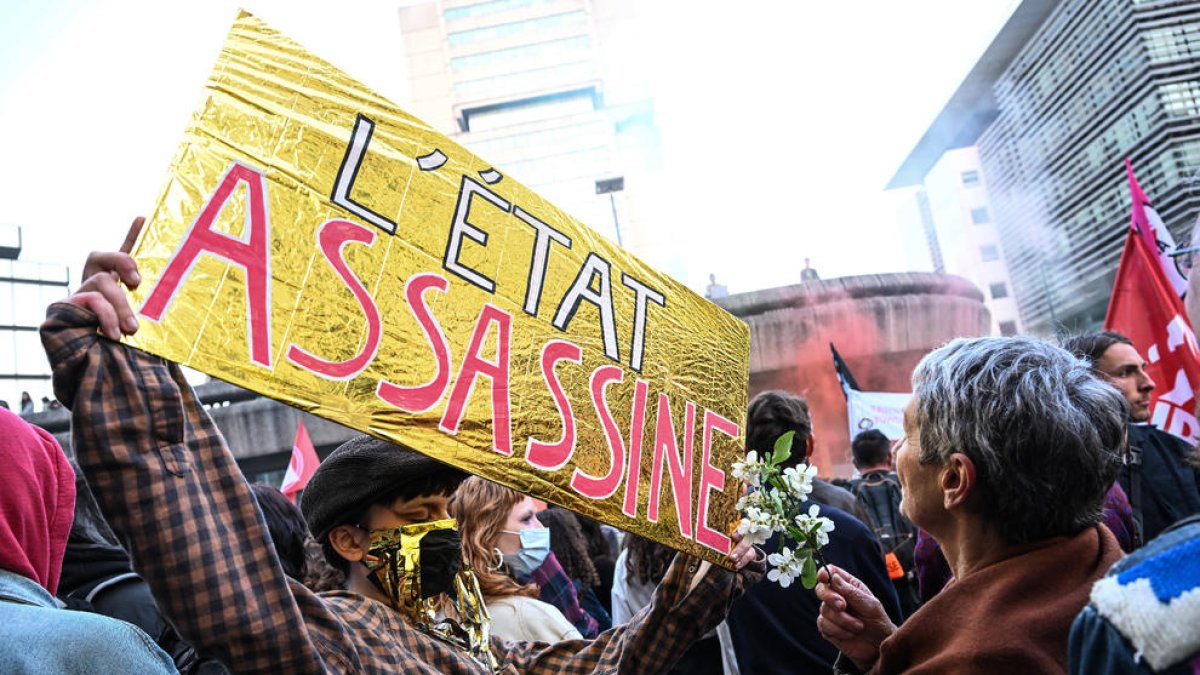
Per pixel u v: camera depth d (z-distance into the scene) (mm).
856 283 16734
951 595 1525
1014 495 1539
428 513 1836
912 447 1722
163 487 1324
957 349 1708
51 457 1623
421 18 98438
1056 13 40719
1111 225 40125
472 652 1888
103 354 1346
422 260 1759
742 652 2881
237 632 1320
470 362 1768
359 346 1619
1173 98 34656
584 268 2053
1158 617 948
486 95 96250
